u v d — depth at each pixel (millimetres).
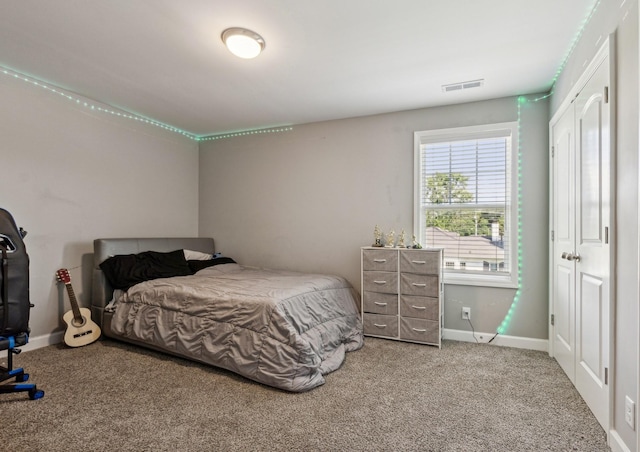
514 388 2391
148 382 2447
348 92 3285
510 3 1989
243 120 4148
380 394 2291
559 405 2158
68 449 1694
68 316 3148
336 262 4078
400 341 3398
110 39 2383
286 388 2305
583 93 2234
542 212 3229
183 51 2541
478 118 3467
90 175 3543
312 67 2777
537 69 2805
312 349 2594
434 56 2604
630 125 1591
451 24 2195
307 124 4246
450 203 3617
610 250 1769
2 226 2064
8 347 2076
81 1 1972
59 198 3277
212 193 4832
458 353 3082
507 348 3236
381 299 3473
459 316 3498
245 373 2467
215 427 1891
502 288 3352
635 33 1533
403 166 3764
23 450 1684
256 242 4539
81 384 2404
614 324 1749
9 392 2211
